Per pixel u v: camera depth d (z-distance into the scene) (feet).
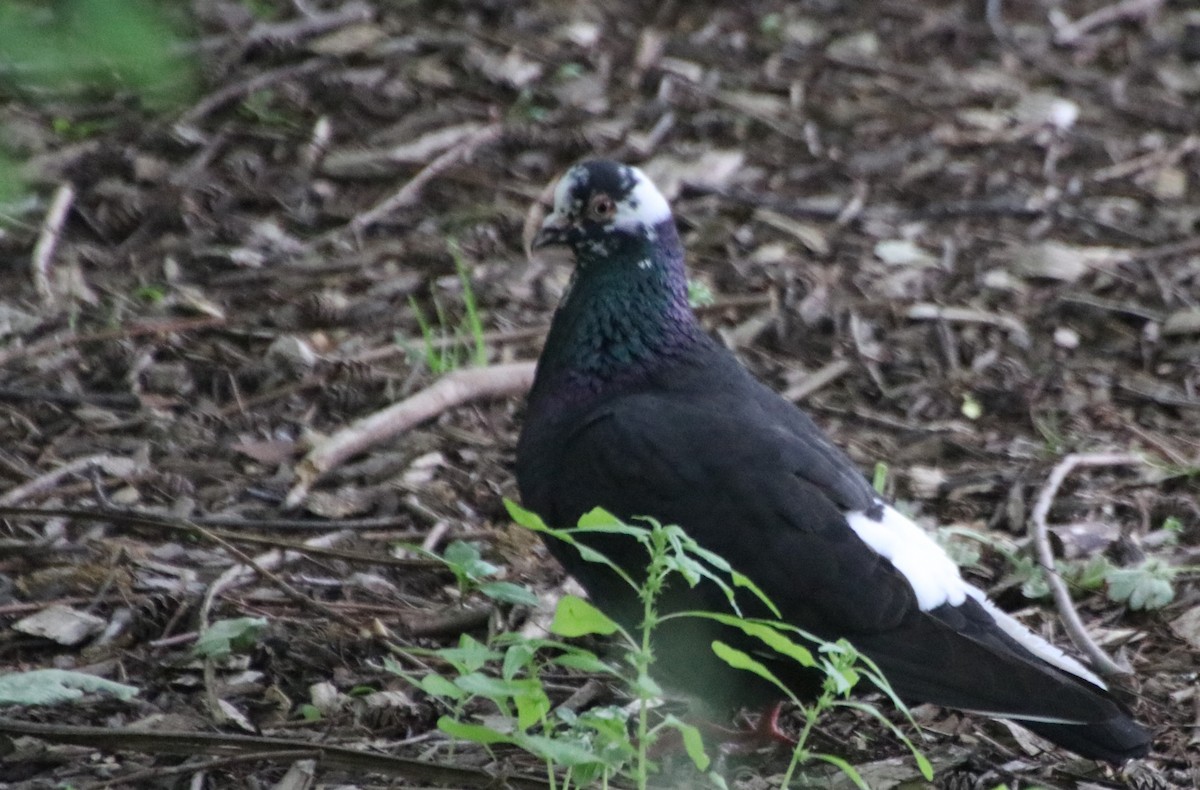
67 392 38.81
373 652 29.91
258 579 32.04
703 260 46.06
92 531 33.42
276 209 47.21
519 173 49.49
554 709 27.91
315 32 54.29
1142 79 58.13
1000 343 43.01
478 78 53.47
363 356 40.88
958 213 49.26
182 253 45.03
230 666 29.17
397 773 24.66
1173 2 63.05
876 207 49.55
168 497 34.94
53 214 45.21
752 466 27.09
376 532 34.24
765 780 27.22
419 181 48.26
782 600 26.48
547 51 55.36
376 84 52.49
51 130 48.39
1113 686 28.45
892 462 37.60
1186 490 36.58
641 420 27.86
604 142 51.03
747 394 29.43
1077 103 56.18
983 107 55.42
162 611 30.76
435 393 38.19
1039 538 33.50
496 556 33.27
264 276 44.29
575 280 30.35
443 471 36.52
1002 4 62.49
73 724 27.02
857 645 26.25
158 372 39.75
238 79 51.83
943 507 35.86
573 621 20.43
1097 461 37.17
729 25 58.85
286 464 36.52
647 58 55.72
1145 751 25.04
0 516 33.24
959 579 27.71
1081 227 48.91
